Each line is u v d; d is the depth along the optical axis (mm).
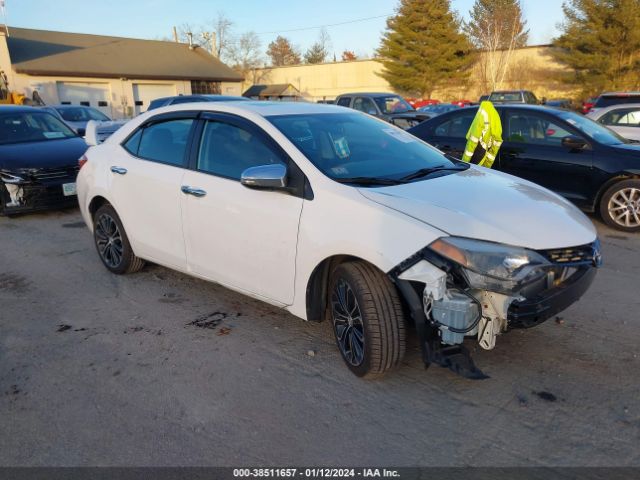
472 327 2820
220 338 3887
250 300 4562
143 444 2756
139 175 4516
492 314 2830
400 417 2941
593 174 6715
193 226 4070
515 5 43875
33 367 3523
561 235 2980
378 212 3012
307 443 2746
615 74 35250
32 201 7488
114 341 3863
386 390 3193
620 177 6559
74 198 7832
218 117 4059
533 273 2822
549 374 3322
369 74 49094
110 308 4441
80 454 2691
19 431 2875
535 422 2873
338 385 3256
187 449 2715
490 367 3410
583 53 36438
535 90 40062
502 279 2750
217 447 2727
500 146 7441
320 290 3422
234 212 3715
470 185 3512
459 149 7852
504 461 2592
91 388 3270
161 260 4543
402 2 46406
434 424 2877
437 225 2869
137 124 4820
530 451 2652
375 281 3051
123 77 30578
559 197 3664
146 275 5199
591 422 2861
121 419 2963
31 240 6621
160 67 33344
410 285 2900
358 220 3059
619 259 5574
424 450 2680
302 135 3703
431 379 3299
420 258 2820
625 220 6609
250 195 3627
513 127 7441
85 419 2969
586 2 35344
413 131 8555
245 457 2650
